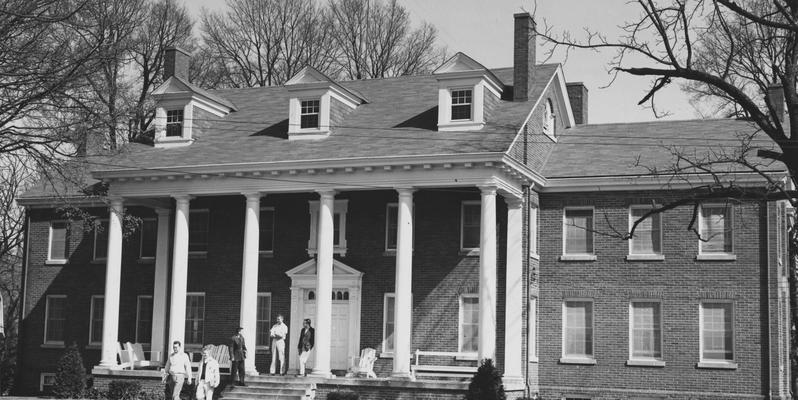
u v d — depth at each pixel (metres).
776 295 37.50
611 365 39.16
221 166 39.62
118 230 41.81
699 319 38.41
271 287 42.25
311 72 41.47
